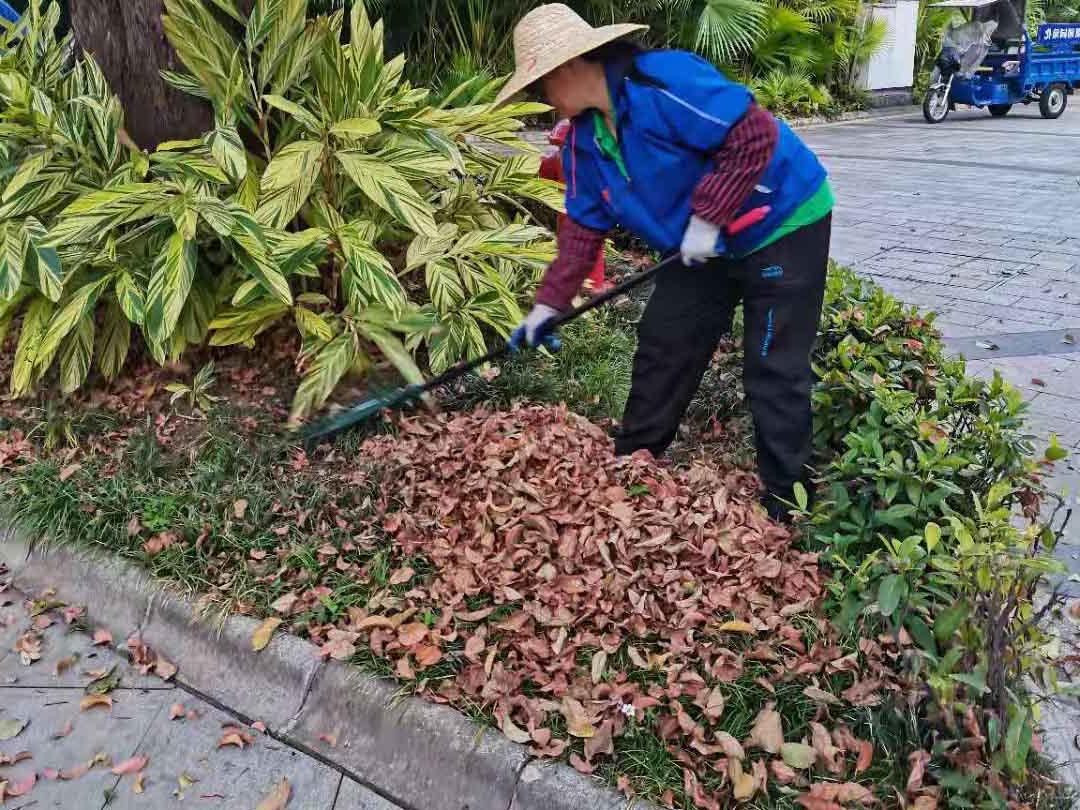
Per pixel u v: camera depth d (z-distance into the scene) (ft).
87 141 13.15
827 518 8.50
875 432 8.67
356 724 8.14
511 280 13.79
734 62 41.27
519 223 14.46
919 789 6.57
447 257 13.19
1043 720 7.58
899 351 10.69
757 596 8.45
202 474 10.77
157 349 11.24
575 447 10.66
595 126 8.25
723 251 8.39
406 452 11.01
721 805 6.93
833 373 9.95
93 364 12.82
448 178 14.75
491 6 32.27
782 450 9.20
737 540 9.05
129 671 9.21
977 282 18.34
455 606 8.75
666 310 9.40
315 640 8.74
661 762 7.21
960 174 29.19
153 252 12.55
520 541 9.33
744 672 7.82
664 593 8.55
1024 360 14.53
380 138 13.07
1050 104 44.78
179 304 11.12
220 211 11.40
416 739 7.80
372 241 12.94
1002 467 8.84
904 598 7.29
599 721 7.50
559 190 13.88
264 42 12.48
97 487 10.81
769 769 7.11
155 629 9.45
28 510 10.64
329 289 13.50
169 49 13.08
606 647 8.12
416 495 10.34
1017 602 6.82
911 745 6.90
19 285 11.65
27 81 12.77
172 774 8.09
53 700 8.91
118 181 12.07
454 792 7.52
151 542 10.00
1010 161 31.37
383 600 8.95
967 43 42.68
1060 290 17.74
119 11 12.95
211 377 12.50
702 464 10.70
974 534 7.74
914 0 49.21
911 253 20.42
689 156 7.99
